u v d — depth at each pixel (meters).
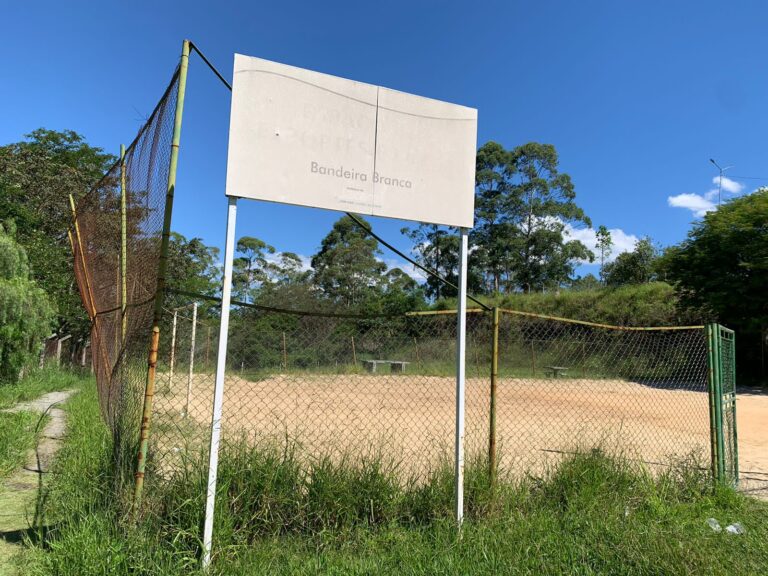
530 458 7.05
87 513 3.89
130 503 3.60
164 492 3.78
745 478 6.70
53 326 19.17
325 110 4.09
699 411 13.51
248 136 3.83
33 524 4.15
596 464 5.18
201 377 12.48
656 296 28.80
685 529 4.32
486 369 17.72
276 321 13.29
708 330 5.95
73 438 7.10
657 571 3.46
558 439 8.80
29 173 24.91
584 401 14.93
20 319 11.90
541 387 17.12
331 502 4.18
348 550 3.81
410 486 4.72
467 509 4.56
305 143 4.01
